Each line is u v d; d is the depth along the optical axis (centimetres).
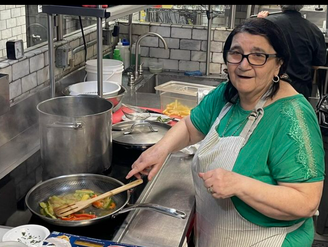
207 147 160
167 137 179
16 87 211
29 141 213
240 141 151
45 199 160
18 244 121
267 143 146
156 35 326
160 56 364
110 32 325
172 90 285
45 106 185
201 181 162
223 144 154
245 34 142
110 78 269
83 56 288
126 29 358
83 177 169
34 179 181
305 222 162
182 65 364
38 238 133
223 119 165
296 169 139
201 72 361
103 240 133
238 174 139
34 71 225
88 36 294
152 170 171
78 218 146
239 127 157
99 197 152
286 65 150
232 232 159
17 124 213
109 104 188
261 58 142
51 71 215
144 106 292
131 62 362
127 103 295
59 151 172
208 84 350
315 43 338
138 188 175
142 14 366
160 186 180
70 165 174
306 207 138
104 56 329
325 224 319
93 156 176
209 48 351
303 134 141
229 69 149
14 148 205
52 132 170
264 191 136
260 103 151
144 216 156
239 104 162
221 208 158
